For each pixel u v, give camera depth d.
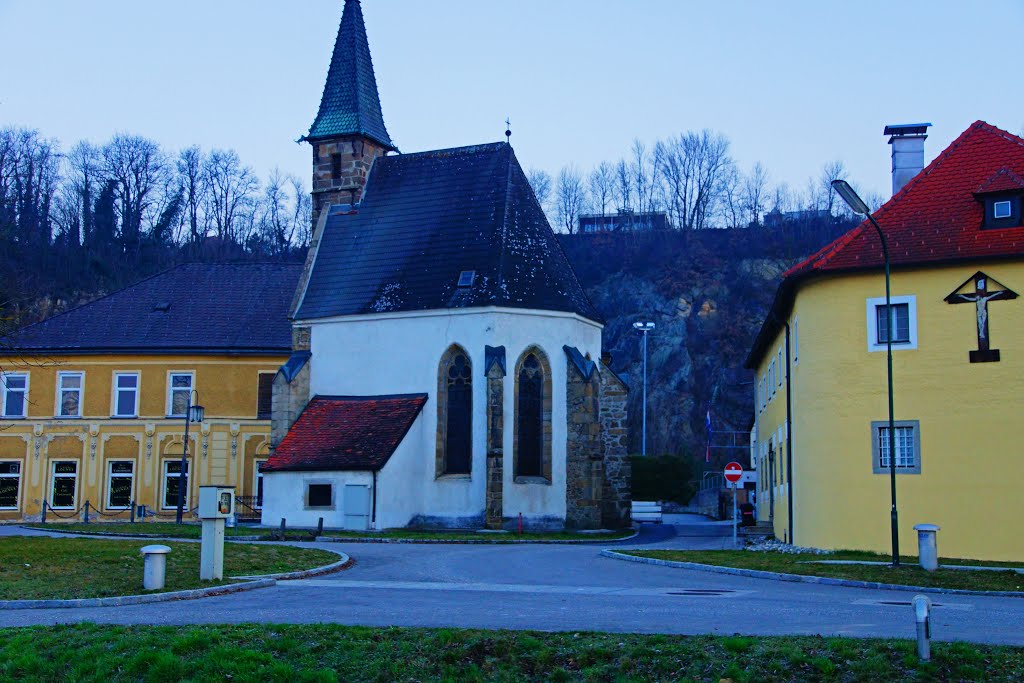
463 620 16.53
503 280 44.00
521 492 43.22
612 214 137.25
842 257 30.25
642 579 23.97
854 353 29.97
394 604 18.86
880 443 29.50
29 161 100.75
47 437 54.38
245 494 53.75
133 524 44.09
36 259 94.31
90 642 15.12
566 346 44.88
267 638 15.05
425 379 44.44
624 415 47.12
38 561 23.91
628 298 120.88
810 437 30.80
